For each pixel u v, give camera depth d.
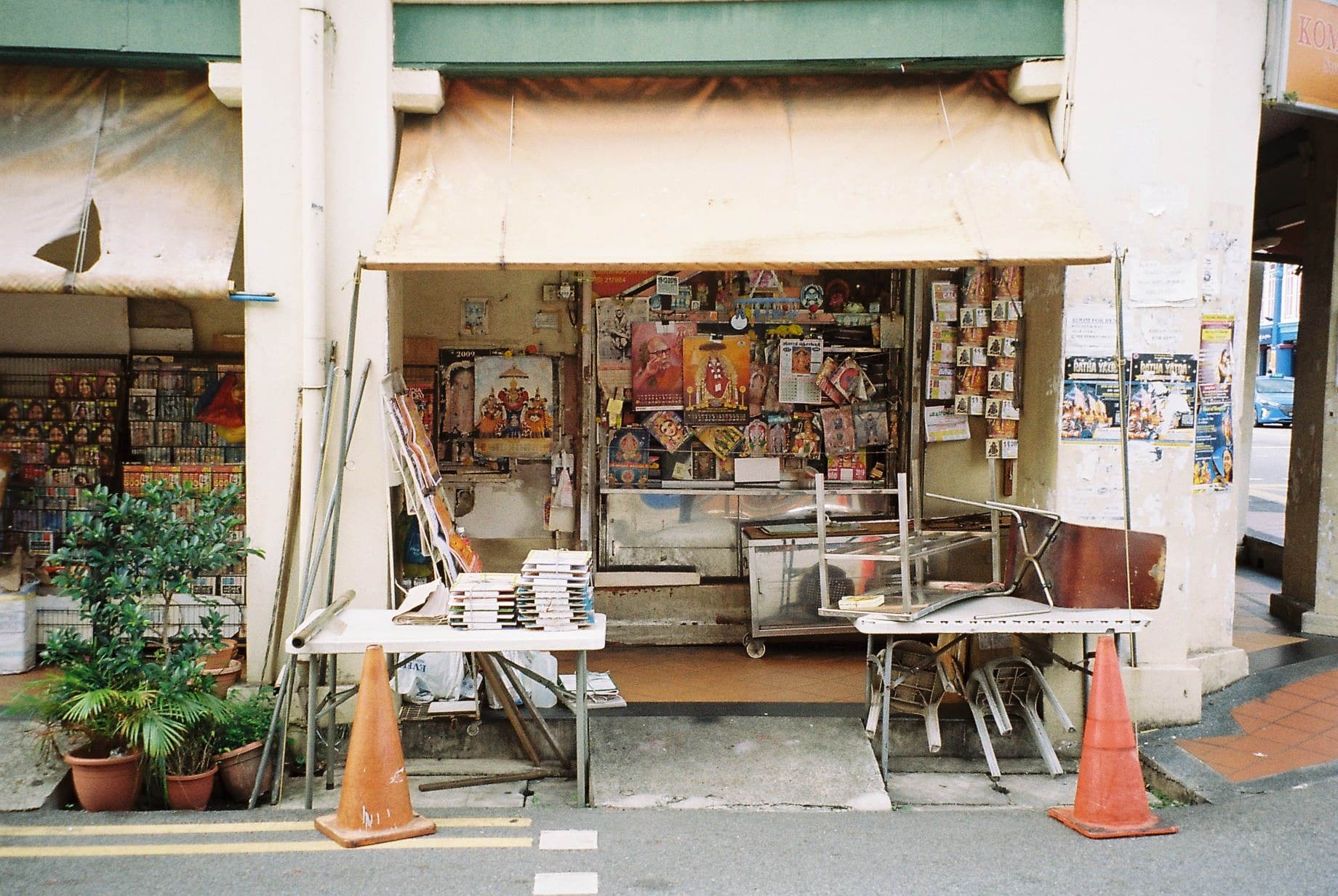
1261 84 6.09
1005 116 5.59
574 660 6.73
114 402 6.97
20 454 6.93
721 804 4.73
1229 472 6.15
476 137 5.53
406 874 3.89
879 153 5.47
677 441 7.37
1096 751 4.44
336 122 5.33
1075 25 5.38
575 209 5.25
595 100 5.64
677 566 7.39
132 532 4.76
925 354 7.13
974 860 4.07
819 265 4.94
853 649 7.06
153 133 5.57
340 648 4.45
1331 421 7.33
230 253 5.33
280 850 4.11
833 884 3.85
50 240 5.29
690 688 6.14
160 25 5.34
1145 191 5.43
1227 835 4.28
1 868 3.90
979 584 5.54
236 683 5.52
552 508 7.43
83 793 4.57
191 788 4.68
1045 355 5.70
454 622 4.67
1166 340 5.47
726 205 5.28
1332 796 4.63
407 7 5.41
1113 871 3.96
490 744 5.30
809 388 7.36
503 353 7.42
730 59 5.46
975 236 5.09
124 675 4.61
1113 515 5.51
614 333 7.35
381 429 5.36
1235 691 5.99
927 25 5.46
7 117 5.55
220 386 7.06
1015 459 6.54
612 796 4.76
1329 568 7.33
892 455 7.38
